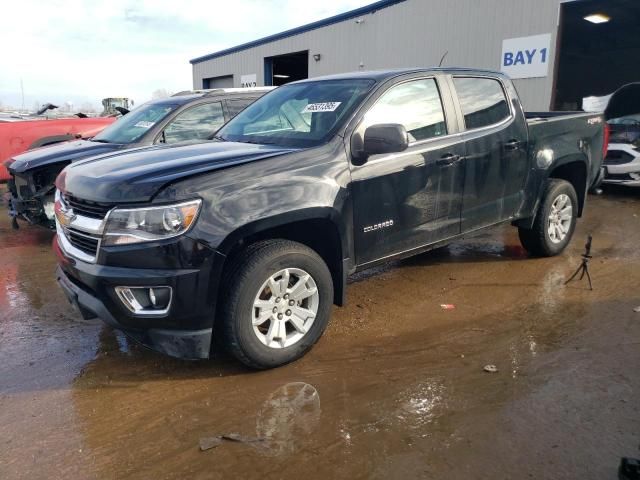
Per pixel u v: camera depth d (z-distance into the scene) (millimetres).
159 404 3045
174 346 3094
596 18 13758
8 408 3023
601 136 5918
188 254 2951
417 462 2504
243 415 2916
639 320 4035
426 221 4199
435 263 5594
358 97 3912
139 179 3072
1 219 8195
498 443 2623
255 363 3303
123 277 2975
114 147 6227
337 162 3580
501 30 12742
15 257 6113
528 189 5113
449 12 13844
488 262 5590
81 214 3297
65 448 2666
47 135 8672
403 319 4184
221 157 3406
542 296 4578
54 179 6242
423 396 3070
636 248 6047
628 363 3385
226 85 25188
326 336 3900
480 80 4750
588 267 5348
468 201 4512
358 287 4938
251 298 3178
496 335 3848
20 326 4156
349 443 2658
